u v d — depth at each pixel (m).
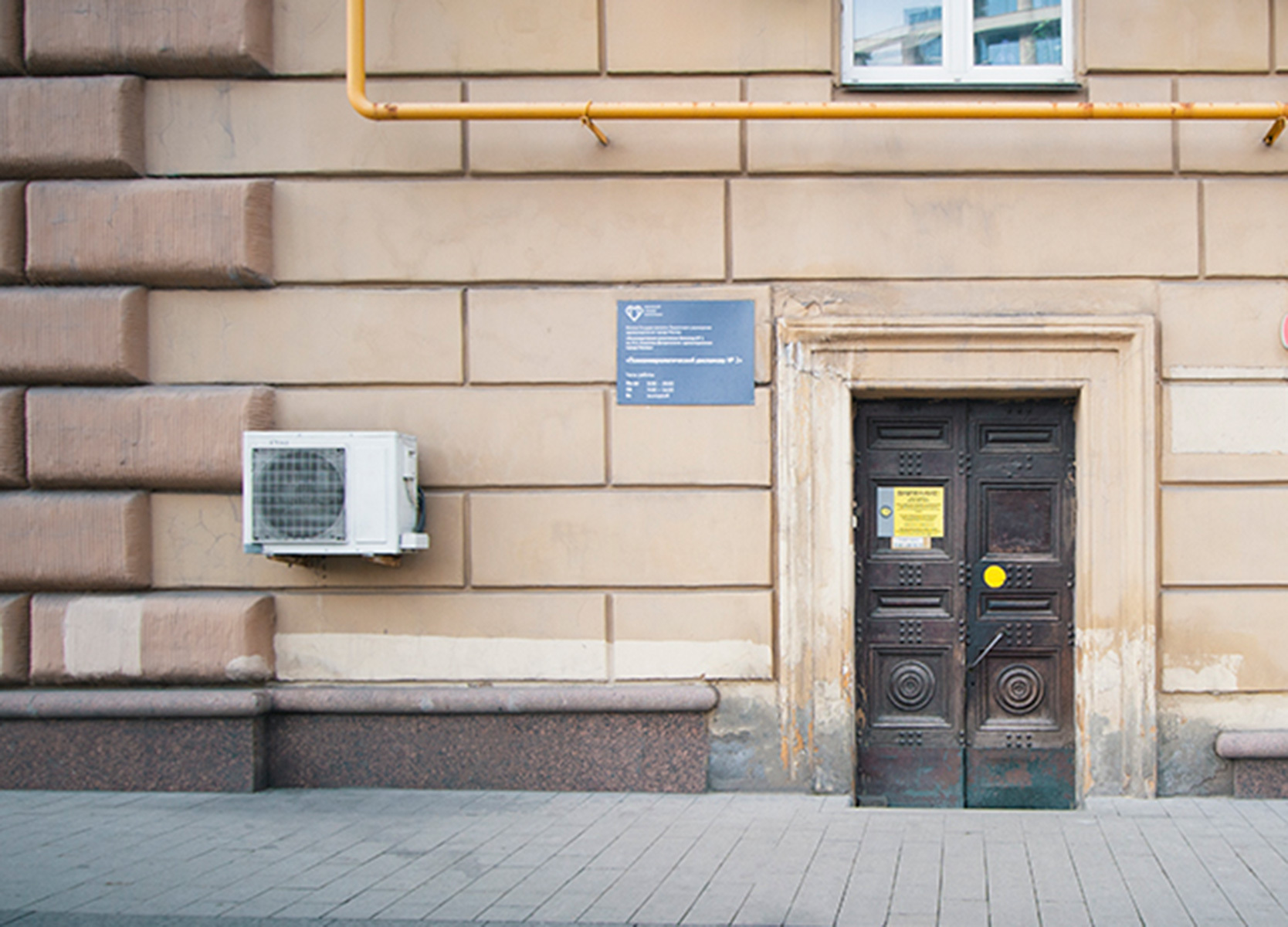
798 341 5.08
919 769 5.19
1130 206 5.05
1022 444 5.23
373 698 5.09
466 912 3.51
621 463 5.13
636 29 5.18
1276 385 5.00
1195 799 4.90
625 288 5.17
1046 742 5.15
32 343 5.18
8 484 5.24
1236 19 5.08
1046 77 5.31
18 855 4.11
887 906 3.54
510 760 5.13
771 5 5.16
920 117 4.92
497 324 5.19
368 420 5.21
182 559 5.24
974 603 5.20
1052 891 3.68
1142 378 4.97
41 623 5.17
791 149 5.12
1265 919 3.41
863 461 5.25
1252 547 4.98
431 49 5.23
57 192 5.20
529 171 5.18
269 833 4.40
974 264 5.09
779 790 5.07
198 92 5.27
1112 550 5.01
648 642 5.11
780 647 5.07
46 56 5.20
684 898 3.63
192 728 5.11
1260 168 5.03
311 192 5.24
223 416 5.11
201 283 5.23
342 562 5.19
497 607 5.15
